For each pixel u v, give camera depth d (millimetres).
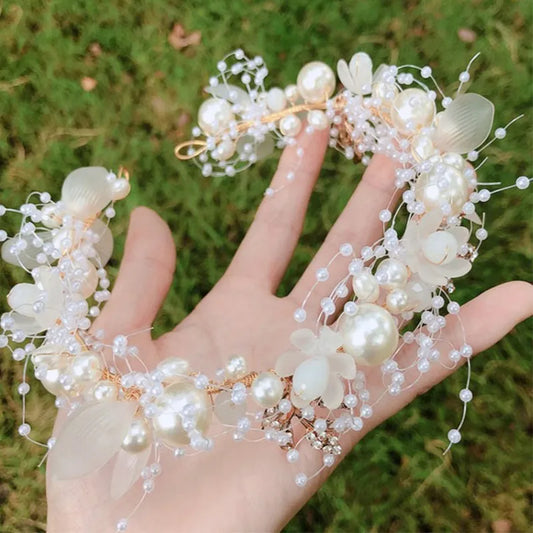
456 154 181
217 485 164
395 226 250
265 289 211
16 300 169
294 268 257
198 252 261
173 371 157
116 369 173
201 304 210
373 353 152
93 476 162
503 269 252
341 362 155
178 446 152
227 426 162
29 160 269
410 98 184
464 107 181
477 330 178
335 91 274
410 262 163
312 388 151
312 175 224
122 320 187
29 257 189
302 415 161
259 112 219
